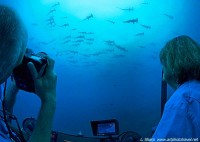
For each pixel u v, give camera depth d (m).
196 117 0.85
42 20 3.22
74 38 3.16
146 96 3.07
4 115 0.75
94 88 3.17
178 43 1.08
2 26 0.56
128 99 3.11
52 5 3.18
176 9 3.00
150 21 3.03
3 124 0.71
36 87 0.75
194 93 0.91
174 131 0.84
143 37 3.05
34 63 0.75
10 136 0.70
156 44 3.03
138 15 3.04
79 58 3.18
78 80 3.20
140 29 3.04
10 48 0.57
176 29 3.00
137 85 3.09
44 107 0.73
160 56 1.15
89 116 3.18
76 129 3.19
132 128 3.08
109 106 3.14
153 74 3.05
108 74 3.14
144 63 3.07
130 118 3.10
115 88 3.13
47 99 0.74
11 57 0.58
